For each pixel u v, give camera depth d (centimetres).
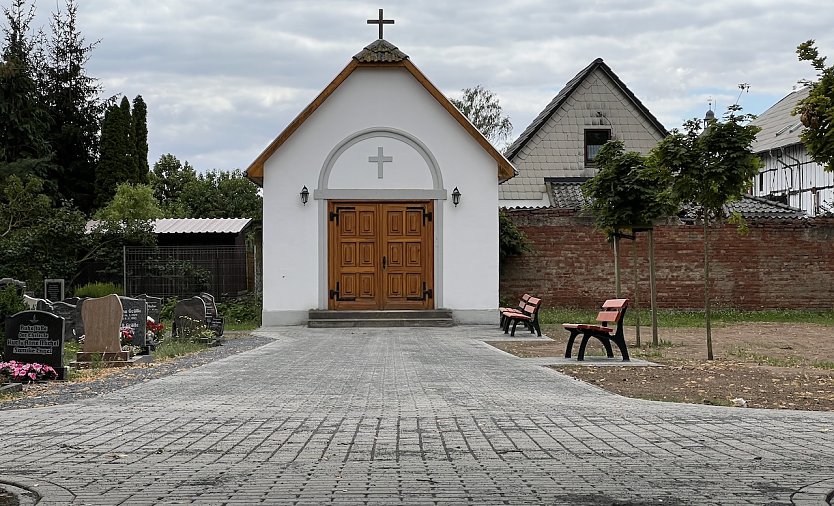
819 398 1154
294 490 639
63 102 5441
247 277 3234
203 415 998
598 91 4012
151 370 1518
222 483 663
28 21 5531
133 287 3170
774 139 5094
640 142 4006
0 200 3988
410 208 2678
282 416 989
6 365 1335
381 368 1520
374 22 2738
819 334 2331
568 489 642
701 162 1669
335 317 2603
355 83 2677
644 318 2839
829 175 4550
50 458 762
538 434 872
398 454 775
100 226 3222
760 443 826
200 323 2023
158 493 632
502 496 621
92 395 1200
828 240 3066
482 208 2681
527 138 3991
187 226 3622
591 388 1242
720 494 626
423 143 2672
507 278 3036
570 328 1650
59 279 2816
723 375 1401
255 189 6325
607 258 3042
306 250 2659
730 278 3053
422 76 2655
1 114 4631
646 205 1898
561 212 3042
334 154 2667
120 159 5212
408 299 2669
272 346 2000
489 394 1176
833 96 1116
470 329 2497
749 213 3148
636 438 852
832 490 634
